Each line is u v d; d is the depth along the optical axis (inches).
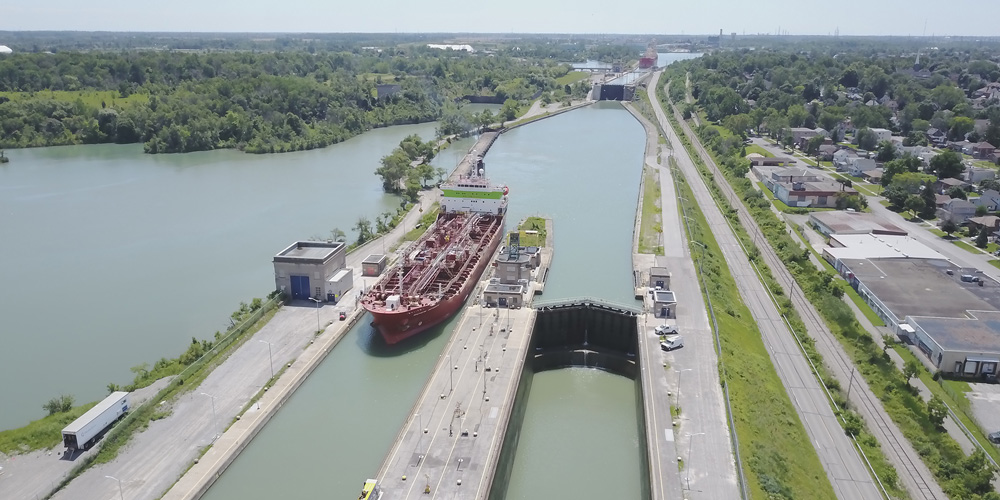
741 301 5546.3
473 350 4490.7
